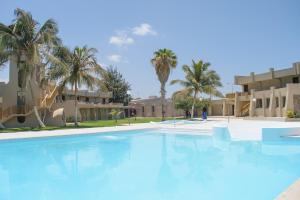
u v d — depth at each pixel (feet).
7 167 37.65
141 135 72.84
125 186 27.86
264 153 44.42
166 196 24.48
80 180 30.53
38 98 98.07
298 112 102.94
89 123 116.47
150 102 209.97
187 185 27.68
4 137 58.13
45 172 34.60
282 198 18.58
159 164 37.99
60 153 48.16
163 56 134.82
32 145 56.85
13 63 100.68
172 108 205.05
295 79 127.24
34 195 25.48
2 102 99.45
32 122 100.37
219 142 58.44
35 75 100.12
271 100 118.11
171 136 70.13
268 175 30.96
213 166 35.99
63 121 101.71
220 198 23.59
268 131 55.42
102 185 28.37
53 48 90.99
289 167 34.83
